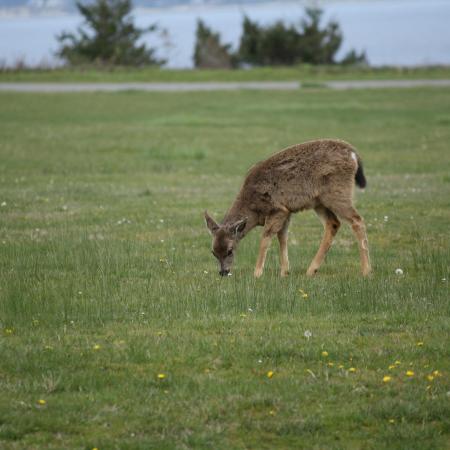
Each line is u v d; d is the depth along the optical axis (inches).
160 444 606.5
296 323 864.9
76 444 609.3
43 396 684.7
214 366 748.0
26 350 776.3
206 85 4862.2
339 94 4202.8
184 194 1759.4
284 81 5044.3
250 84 4896.7
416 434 617.9
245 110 3565.5
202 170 2142.0
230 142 2659.9
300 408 662.5
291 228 1422.2
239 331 840.3
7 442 611.5
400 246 1262.3
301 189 1090.1
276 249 1256.2
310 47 6323.8
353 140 2645.2
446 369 732.7
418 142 2573.8
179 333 835.4
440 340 800.9
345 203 1079.0
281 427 630.5
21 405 663.8
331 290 982.4
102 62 6141.7
